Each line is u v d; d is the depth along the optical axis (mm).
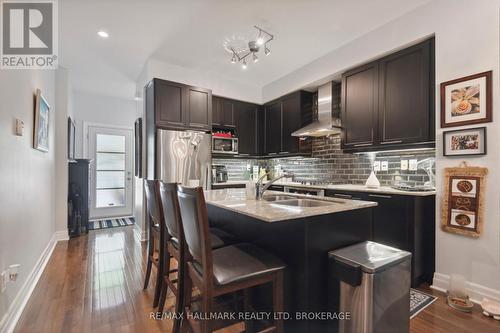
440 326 1684
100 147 5152
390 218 2410
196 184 3436
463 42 2070
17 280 1832
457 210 2100
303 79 3744
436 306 1932
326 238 1455
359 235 1645
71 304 1938
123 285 2260
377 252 1432
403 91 2555
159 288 1916
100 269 2613
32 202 2289
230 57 3408
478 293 1977
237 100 4395
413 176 2803
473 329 1649
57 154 3623
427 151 2686
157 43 3039
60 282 2309
